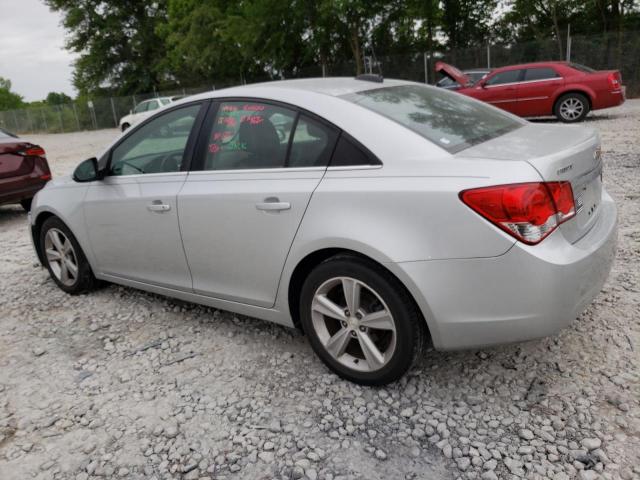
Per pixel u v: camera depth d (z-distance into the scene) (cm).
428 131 265
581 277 233
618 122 1206
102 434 261
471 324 238
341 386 284
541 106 1270
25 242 645
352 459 231
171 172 341
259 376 301
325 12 2497
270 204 283
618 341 300
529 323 231
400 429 247
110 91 4525
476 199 226
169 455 243
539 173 225
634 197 574
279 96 298
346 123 269
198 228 322
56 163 1508
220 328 363
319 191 266
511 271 225
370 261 256
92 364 330
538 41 2278
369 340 269
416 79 2581
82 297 439
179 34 3441
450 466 223
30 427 271
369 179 254
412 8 2547
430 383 279
